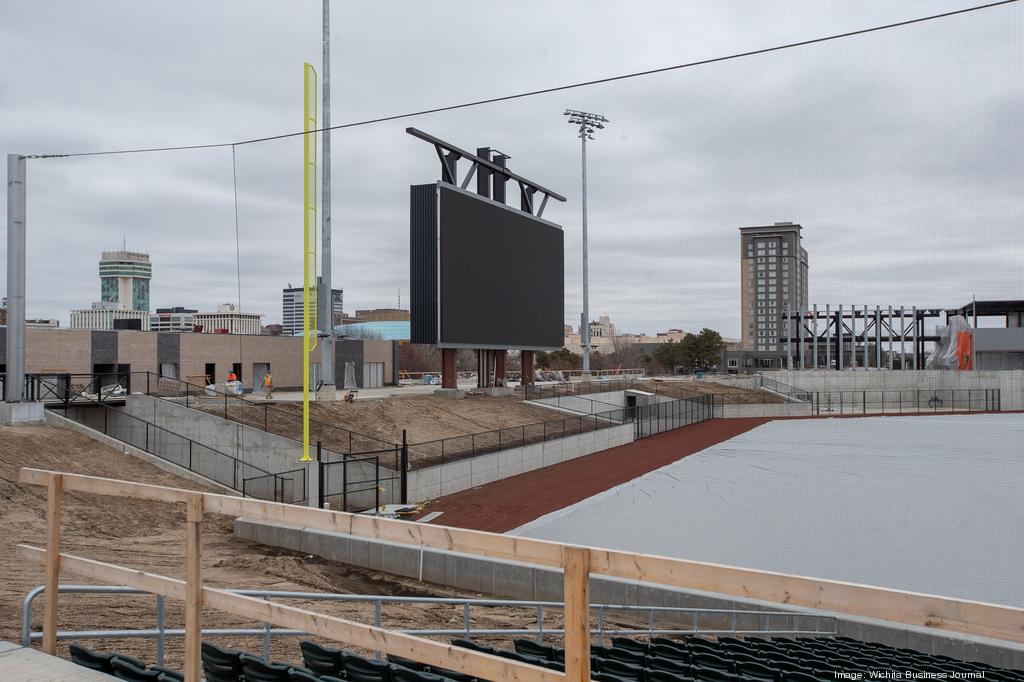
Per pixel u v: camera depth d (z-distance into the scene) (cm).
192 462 2603
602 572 312
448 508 2689
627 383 6888
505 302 4025
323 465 2450
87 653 536
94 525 1775
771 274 16738
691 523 2502
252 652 984
